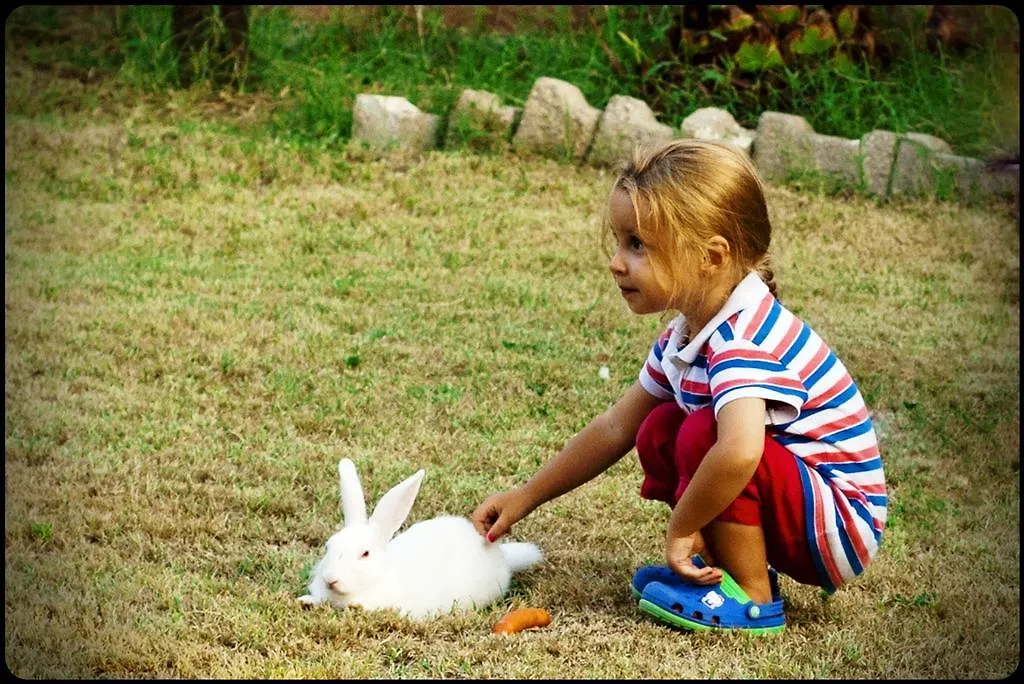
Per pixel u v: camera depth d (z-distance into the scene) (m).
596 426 5.84
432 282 10.52
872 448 5.36
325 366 8.79
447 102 14.41
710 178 5.20
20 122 13.80
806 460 5.25
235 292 10.20
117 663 5.02
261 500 6.74
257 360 8.80
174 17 15.56
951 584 5.92
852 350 9.32
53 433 7.55
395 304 10.02
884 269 11.09
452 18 16.58
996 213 12.27
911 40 14.28
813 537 5.19
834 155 12.77
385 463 7.28
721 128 12.94
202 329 9.32
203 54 15.21
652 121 13.10
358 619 5.37
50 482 6.87
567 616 5.60
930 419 8.19
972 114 13.38
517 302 10.12
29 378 8.35
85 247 11.04
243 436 7.68
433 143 13.81
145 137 13.60
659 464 5.50
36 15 16.73
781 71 13.76
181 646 5.14
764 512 5.24
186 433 7.67
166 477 7.04
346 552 5.44
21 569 5.87
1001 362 9.20
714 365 5.16
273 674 4.93
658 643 5.23
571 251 11.30
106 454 7.28
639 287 5.31
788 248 11.42
